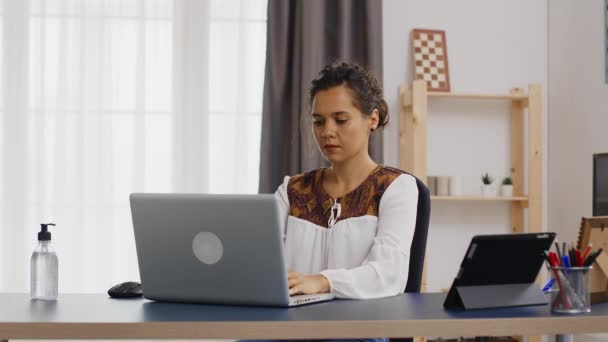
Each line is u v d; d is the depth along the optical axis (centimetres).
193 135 379
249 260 154
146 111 377
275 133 370
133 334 135
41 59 370
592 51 364
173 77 379
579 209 373
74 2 373
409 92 375
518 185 396
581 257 148
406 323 136
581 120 373
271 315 142
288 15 372
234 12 382
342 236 195
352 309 151
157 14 378
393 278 177
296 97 370
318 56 369
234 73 382
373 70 373
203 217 156
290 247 200
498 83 401
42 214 371
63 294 182
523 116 396
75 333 135
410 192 195
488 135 399
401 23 394
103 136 373
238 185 379
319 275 169
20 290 368
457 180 378
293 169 367
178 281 162
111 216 373
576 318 141
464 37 399
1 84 370
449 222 395
